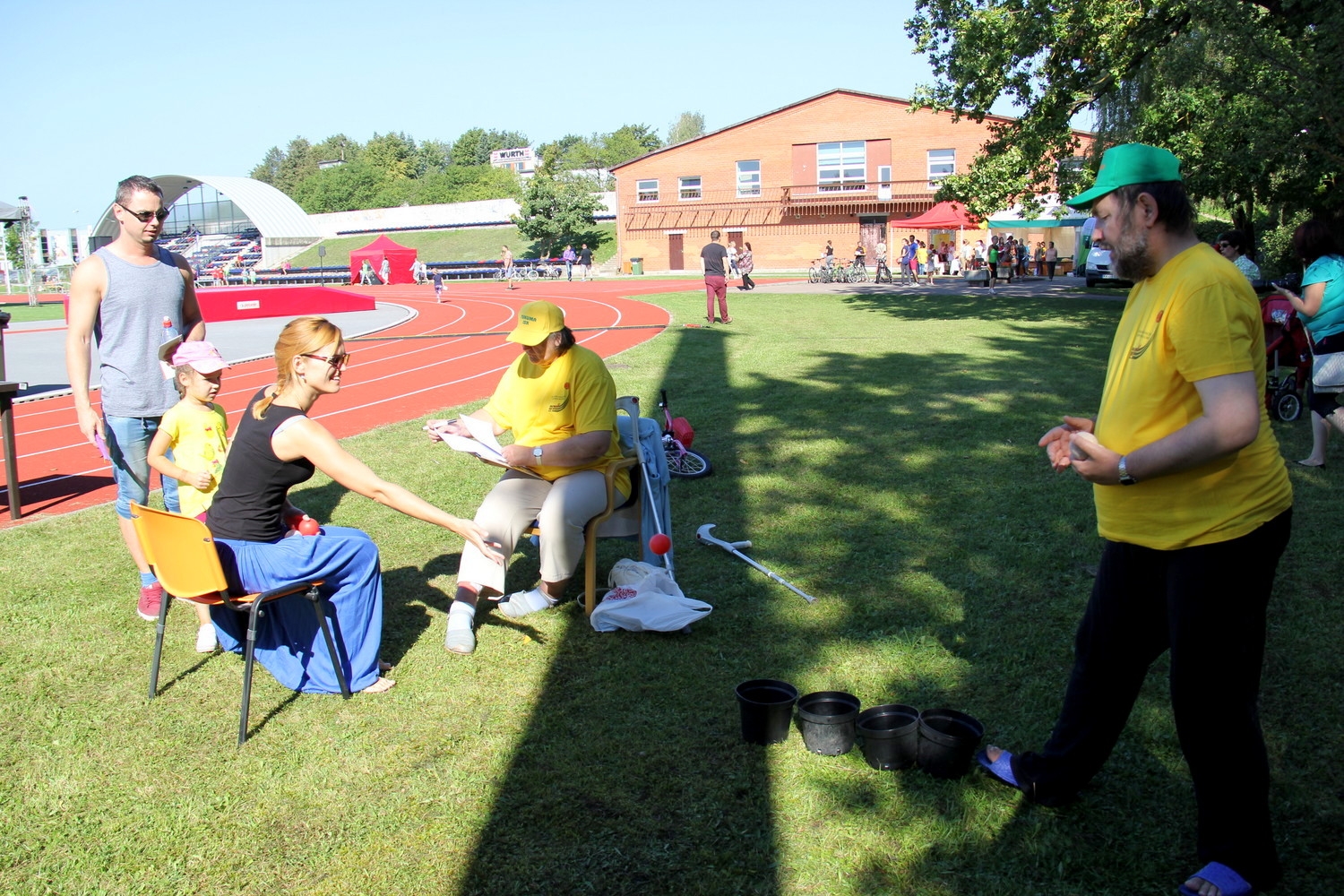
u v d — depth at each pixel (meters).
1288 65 13.63
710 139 48.03
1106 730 2.95
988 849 2.93
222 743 3.68
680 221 49.22
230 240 70.25
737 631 4.52
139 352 4.84
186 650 4.56
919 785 3.26
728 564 5.40
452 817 3.17
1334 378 6.55
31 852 3.05
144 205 4.76
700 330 17.86
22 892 2.86
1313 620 4.35
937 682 3.97
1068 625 4.45
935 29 19.98
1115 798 3.16
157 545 3.76
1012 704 3.76
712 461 7.65
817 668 4.12
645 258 50.16
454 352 17.42
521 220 57.44
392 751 3.59
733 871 2.87
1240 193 19.08
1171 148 18.20
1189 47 15.23
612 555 5.63
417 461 8.07
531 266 51.56
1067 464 2.81
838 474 7.13
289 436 3.86
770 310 22.52
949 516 6.06
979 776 3.29
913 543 5.61
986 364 12.50
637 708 3.84
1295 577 4.84
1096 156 19.75
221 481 3.99
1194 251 2.51
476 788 3.34
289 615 4.02
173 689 4.14
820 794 3.23
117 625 4.86
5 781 3.45
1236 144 17.44
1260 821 2.61
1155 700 3.76
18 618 4.93
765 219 48.00
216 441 4.76
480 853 2.99
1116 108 18.98
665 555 4.97
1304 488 6.34
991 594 4.84
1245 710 2.56
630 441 4.98
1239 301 2.39
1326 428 6.74
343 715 3.87
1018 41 18.31
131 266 4.83
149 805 3.29
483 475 7.57
